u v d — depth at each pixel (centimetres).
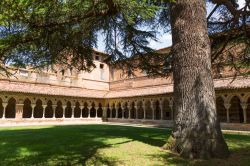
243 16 1014
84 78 3781
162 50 3344
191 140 732
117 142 1041
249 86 2000
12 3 452
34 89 3009
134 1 532
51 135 1376
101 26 855
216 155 711
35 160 700
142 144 963
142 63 1195
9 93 2753
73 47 862
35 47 668
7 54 586
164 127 2406
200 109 747
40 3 512
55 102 3209
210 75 788
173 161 670
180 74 800
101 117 3803
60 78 3450
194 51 787
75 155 766
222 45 1160
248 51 1157
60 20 648
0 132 1619
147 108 3562
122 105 3522
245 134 1611
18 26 557
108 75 4184
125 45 1084
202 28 807
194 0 818
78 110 3944
